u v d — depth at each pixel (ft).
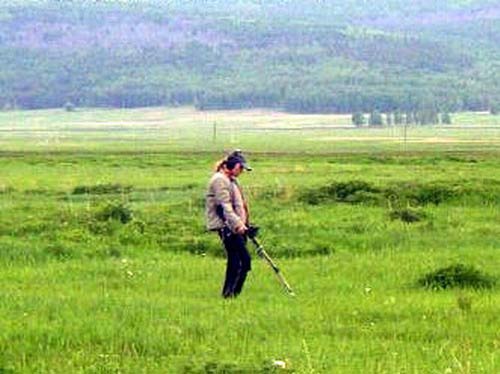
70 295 174.29
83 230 255.50
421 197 341.00
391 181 428.15
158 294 179.52
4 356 132.16
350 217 292.40
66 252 227.61
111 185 449.89
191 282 194.18
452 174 518.37
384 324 155.43
